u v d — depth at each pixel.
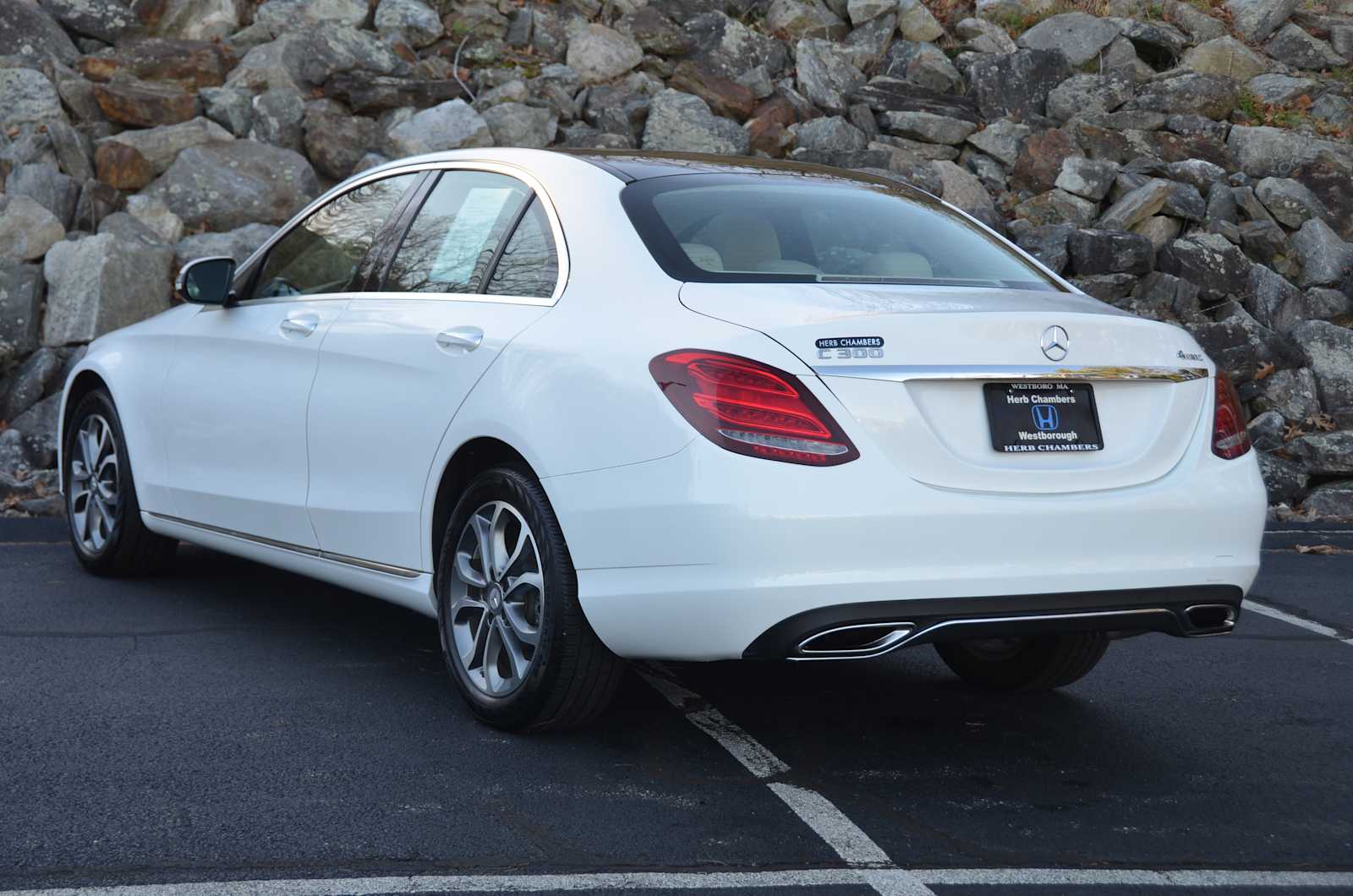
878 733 4.20
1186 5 14.91
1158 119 13.05
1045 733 4.27
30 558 6.40
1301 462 9.37
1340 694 4.83
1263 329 10.39
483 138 11.27
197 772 3.62
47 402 8.48
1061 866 3.15
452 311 4.23
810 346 3.36
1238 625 5.92
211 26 12.06
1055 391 3.54
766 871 3.06
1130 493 3.54
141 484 5.64
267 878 2.94
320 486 4.63
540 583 3.78
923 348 3.41
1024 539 3.40
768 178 4.39
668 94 12.02
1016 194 12.34
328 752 3.81
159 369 5.57
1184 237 11.79
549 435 3.68
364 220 4.90
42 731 3.92
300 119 11.08
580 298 3.84
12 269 8.96
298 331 4.81
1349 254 11.58
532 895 2.89
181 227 10.05
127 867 2.98
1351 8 15.50
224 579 6.05
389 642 5.08
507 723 3.95
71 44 11.47
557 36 12.95
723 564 3.30
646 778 3.69
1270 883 3.09
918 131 12.69
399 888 2.91
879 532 3.29
